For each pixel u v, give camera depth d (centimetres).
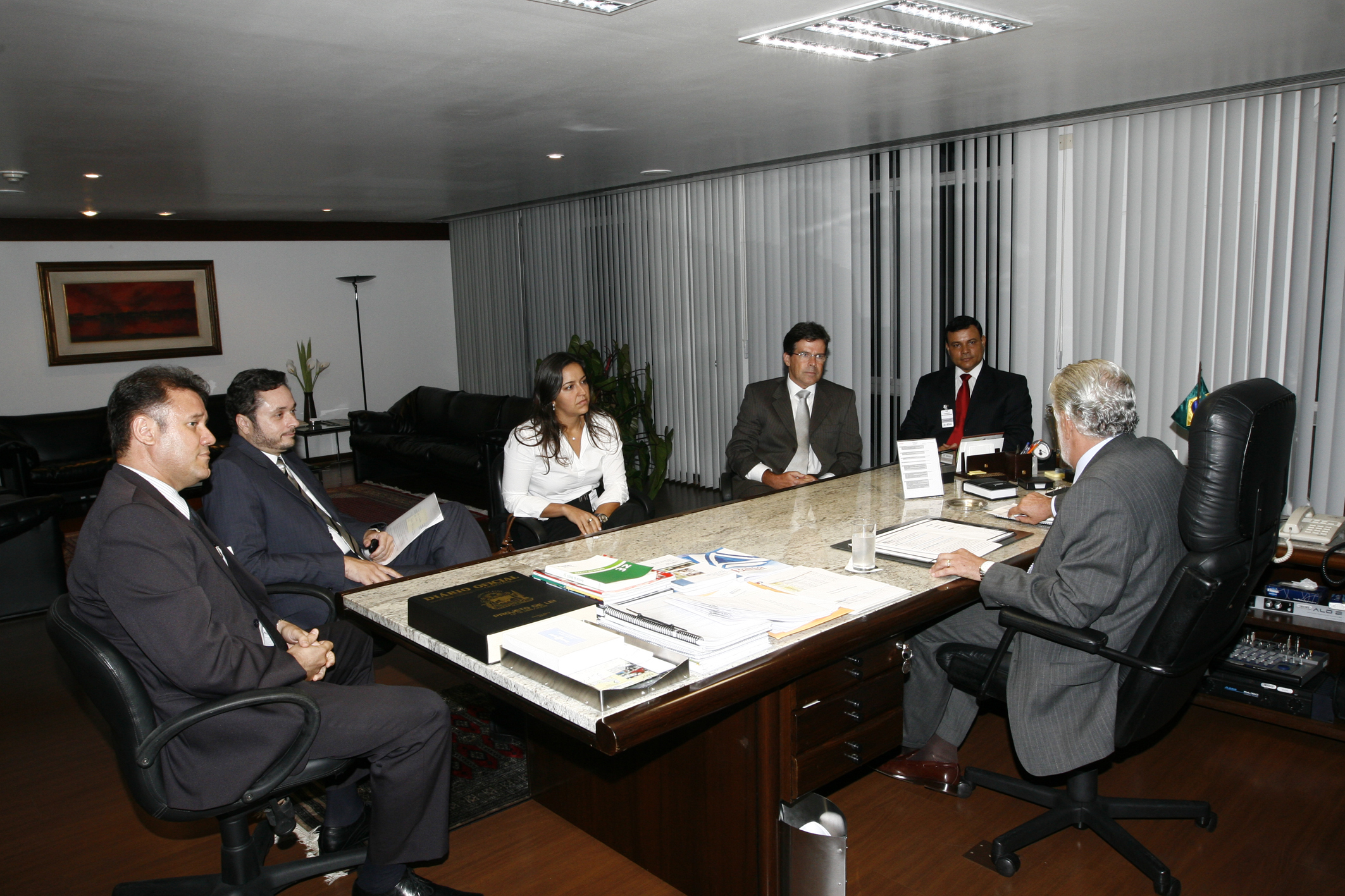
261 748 183
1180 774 275
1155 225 441
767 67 329
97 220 777
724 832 206
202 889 212
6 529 447
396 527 295
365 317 942
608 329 782
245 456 267
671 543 247
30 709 349
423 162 536
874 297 574
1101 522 194
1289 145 394
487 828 255
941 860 234
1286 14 274
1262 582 329
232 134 420
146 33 259
